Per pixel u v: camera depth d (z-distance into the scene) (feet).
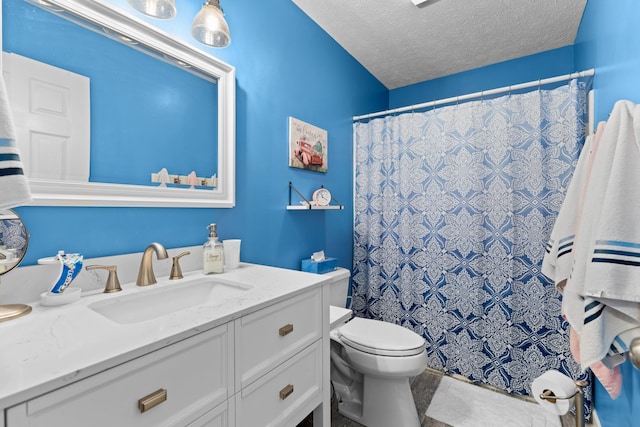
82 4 3.31
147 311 3.38
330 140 7.41
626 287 2.82
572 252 4.13
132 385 2.05
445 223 6.96
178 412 2.32
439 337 7.02
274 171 5.84
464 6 6.29
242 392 2.82
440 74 9.30
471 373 6.59
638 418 3.49
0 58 2.79
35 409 1.62
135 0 3.33
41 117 3.04
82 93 3.33
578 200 4.16
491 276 6.44
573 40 7.47
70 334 2.23
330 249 7.43
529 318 6.09
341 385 5.75
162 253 3.44
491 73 8.71
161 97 4.06
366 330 5.42
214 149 4.70
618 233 2.90
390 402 5.02
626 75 3.69
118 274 3.56
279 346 3.24
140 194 3.80
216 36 4.04
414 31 7.18
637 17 3.28
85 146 3.34
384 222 7.86
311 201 6.77
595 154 3.63
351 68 8.21
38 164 3.01
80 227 3.33
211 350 2.55
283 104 6.03
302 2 6.24
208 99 4.62
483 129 6.55
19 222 2.82
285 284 3.66
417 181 7.32
